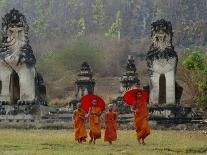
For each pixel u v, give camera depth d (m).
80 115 48.41
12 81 77.00
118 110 85.25
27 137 51.69
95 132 47.38
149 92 75.81
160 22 76.44
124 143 46.97
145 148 42.03
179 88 77.62
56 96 176.62
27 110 74.31
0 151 38.34
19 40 76.12
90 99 48.38
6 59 74.94
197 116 74.62
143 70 183.38
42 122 73.00
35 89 76.19
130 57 106.12
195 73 109.75
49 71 187.00
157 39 76.44
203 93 91.25
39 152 37.78
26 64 75.12
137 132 46.66
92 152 38.34
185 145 44.44
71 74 188.62
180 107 73.88
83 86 104.69
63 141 48.16
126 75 103.88
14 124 72.50
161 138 52.56
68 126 71.75
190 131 66.12
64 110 84.25
